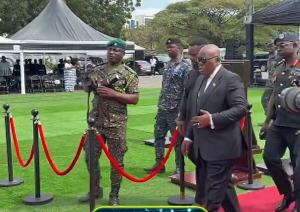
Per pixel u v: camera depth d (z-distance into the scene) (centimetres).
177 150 604
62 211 481
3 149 801
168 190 554
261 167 633
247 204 491
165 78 600
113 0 3588
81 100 1648
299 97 299
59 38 1980
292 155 437
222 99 368
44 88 2036
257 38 4156
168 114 597
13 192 550
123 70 470
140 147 814
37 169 512
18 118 1200
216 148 369
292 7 1483
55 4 2117
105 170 650
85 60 2275
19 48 1844
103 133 474
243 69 564
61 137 918
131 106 1431
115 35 3581
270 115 455
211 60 372
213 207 369
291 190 458
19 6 3144
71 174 631
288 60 433
